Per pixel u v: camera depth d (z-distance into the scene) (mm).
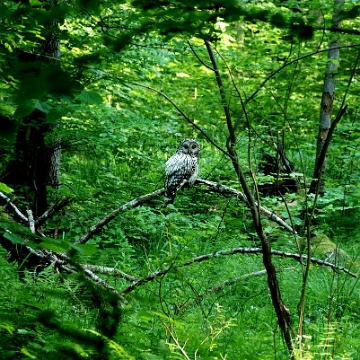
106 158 18547
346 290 12438
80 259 9797
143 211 15172
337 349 8023
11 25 7836
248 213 17719
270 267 7605
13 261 9977
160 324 7949
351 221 18234
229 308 11180
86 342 3859
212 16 3549
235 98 9523
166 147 19078
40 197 14422
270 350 7969
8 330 4305
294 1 6188
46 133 14445
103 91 17016
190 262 10820
